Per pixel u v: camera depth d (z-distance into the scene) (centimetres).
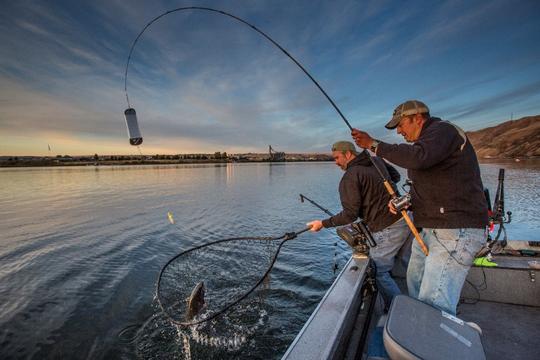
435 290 209
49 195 2708
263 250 914
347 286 235
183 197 2409
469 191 202
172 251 988
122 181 4556
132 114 320
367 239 302
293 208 1842
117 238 1148
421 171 213
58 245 1052
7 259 901
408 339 161
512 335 262
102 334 515
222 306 584
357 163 311
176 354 468
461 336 173
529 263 318
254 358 462
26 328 536
